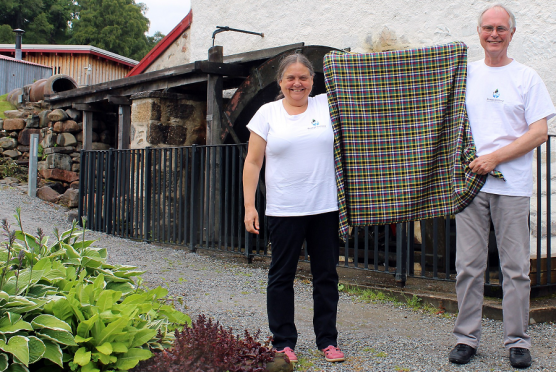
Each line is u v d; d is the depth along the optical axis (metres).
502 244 2.83
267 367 2.56
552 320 3.63
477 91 2.87
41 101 11.79
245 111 6.93
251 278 5.09
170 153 6.91
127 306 2.63
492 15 2.76
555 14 5.17
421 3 6.28
